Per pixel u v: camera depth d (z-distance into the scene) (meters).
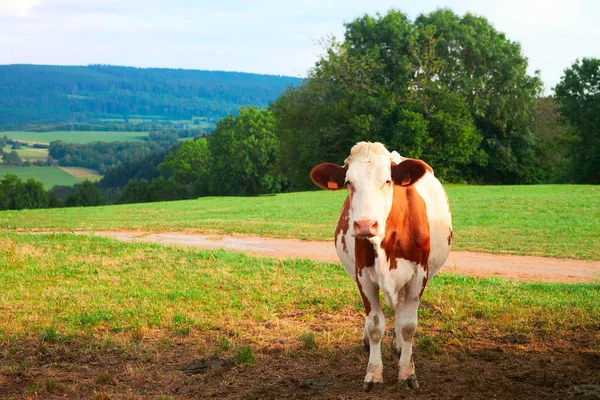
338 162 57.38
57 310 10.82
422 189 7.42
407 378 6.92
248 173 95.12
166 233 24.78
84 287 12.57
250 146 92.88
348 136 56.72
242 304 11.04
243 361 8.02
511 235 22.27
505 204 32.56
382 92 56.50
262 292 11.90
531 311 10.12
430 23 63.34
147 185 97.94
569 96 67.50
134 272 14.21
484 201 34.41
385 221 6.20
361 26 62.22
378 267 6.43
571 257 17.89
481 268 16.22
